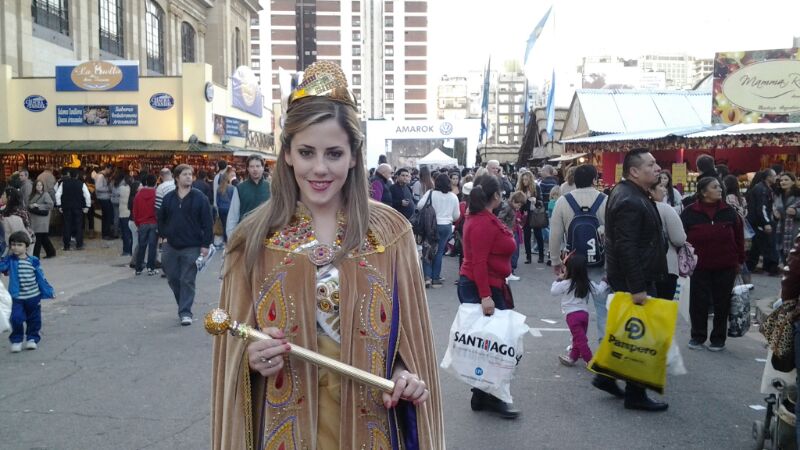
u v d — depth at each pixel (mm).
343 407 1816
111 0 28078
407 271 1976
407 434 1892
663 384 4594
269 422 1826
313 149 1854
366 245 1909
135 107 21469
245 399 1815
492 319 4676
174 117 21500
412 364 1896
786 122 15023
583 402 5043
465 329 4691
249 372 1828
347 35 123312
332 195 1885
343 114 1869
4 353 6359
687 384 5465
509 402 4707
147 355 6277
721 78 15445
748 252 10828
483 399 4824
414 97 127000
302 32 122125
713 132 14477
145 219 11109
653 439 4332
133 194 13508
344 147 1874
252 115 27453
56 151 20094
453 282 10703
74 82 21266
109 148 20281
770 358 3820
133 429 4453
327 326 1856
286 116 1908
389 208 2072
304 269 1851
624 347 4668
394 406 1850
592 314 8312
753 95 15211
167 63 33156
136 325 7535
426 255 10312
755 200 10609
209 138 21797
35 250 13078
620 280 4758
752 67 15164
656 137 15531
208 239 7652
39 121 21453
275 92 120062
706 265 6387
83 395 5129
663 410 4836
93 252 14227
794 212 10016
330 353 1857
